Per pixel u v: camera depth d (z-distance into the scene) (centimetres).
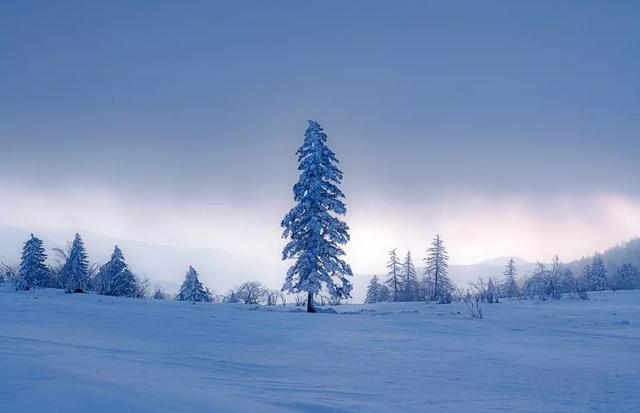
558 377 906
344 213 3328
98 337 1170
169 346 1127
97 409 459
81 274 5172
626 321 2222
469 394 750
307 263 3216
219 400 561
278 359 1042
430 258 7819
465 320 2286
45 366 625
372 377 872
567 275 7619
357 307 3906
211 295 6091
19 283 3881
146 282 5831
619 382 862
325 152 3409
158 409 484
